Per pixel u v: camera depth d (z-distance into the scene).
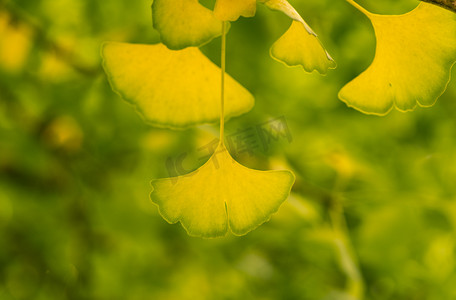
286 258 1.52
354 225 1.39
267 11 1.24
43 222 1.58
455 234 1.35
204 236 0.66
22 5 1.27
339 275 1.46
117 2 1.27
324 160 1.37
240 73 1.29
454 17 0.68
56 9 1.28
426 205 1.35
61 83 1.38
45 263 1.58
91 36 1.32
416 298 1.38
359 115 1.37
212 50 1.26
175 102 0.70
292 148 1.35
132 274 1.57
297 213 1.37
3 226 1.58
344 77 1.32
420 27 0.68
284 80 1.32
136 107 0.69
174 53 0.69
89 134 1.45
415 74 0.69
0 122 1.45
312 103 1.36
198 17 0.65
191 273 1.59
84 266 1.56
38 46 1.31
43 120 1.45
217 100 0.70
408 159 1.37
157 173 1.47
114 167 1.50
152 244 1.55
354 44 1.30
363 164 1.36
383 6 1.24
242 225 0.66
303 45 0.66
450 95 1.34
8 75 1.36
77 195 1.55
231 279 1.57
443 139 1.39
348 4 1.25
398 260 1.36
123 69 0.69
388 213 1.34
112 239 1.57
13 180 1.55
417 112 1.37
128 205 1.51
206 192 0.67
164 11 0.65
